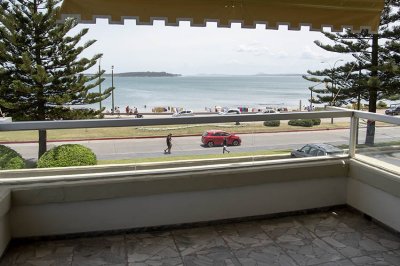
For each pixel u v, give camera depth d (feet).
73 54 42.98
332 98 50.75
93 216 8.16
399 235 8.50
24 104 42.73
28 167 8.49
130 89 361.30
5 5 39.29
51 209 7.91
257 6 8.51
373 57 47.75
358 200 9.70
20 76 42.55
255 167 9.11
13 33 39.86
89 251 7.63
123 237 8.25
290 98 251.39
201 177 8.66
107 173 8.33
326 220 9.39
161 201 8.53
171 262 7.29
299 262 7.38
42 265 7.09
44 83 41.63
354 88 49.06
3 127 7.48
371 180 9.13
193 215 8.81
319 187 9.83
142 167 8.66
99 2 7.72
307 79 52.60
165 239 8.22
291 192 9.55
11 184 7.75
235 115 8.84
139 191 8.30
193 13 8.18
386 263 7.34
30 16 40.04
